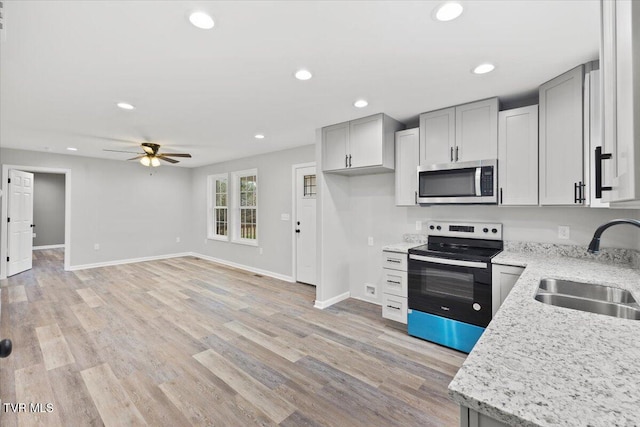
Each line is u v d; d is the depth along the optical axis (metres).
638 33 0.58
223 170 6.34
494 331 0.96
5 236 4.91
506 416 0.59
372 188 3.83
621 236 2.25
